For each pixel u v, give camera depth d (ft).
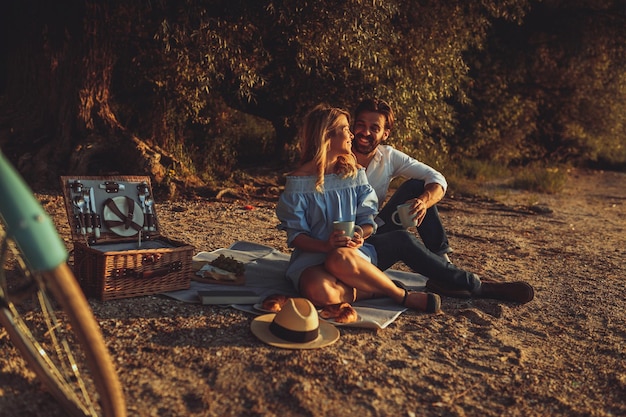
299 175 13.37
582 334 13.69
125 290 12.93
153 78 34.68
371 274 13.06
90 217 13.61
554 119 59.41
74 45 31.37
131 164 30.60
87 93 31.58
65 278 6.96
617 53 54.39
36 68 33.60
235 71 30.58
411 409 9.77
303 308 11.57
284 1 29.07
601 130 59.41
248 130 45.65
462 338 12.64
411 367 11.10
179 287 13.60
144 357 10.50
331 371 10.53
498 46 53.01
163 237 14.42
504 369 11.49
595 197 41.32
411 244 14.21
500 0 39.91
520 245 23.31
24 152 31.91
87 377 9.68
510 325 13.74
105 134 31.68
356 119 14.94
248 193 32.60
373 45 32.17
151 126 35.76
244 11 29.66
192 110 36.83
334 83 35.47
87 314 7.07
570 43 53.31
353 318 12.50
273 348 11.11
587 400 10.62
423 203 14.25
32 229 6.84
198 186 31.40
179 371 10.14
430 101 39.73
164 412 8.98
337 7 29.45
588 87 56.90
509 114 53.57
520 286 14.90
